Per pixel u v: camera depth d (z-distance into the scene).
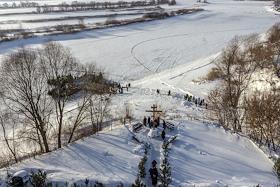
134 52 109.50
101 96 58.50
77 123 46.62
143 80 83.81
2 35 127.06
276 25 119.75
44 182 23.14
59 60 53.59
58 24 156.88
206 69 88.75
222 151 32.31
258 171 29.41
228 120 49.16
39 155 30.25
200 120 40.50
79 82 55.66
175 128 35.94
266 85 61.66
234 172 28.80
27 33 131.12
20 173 24.02
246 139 35.84
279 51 75.38
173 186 25.20
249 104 50.66
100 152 29.86
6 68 43.41
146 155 29.53
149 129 34.81
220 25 159.00
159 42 124.50
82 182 24.20
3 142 47.78
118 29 146.38
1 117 51.16
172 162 29.00
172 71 91.38
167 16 179.25
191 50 113.38
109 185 24.20
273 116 44.28
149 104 62.31
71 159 28.55
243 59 73.81
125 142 32.09
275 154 33.66
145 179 25.98
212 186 25.16
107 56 103.88
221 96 61.78
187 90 74.06
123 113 55.19
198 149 32.03
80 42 121.00
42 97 49.44
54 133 47.84
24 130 47.31
